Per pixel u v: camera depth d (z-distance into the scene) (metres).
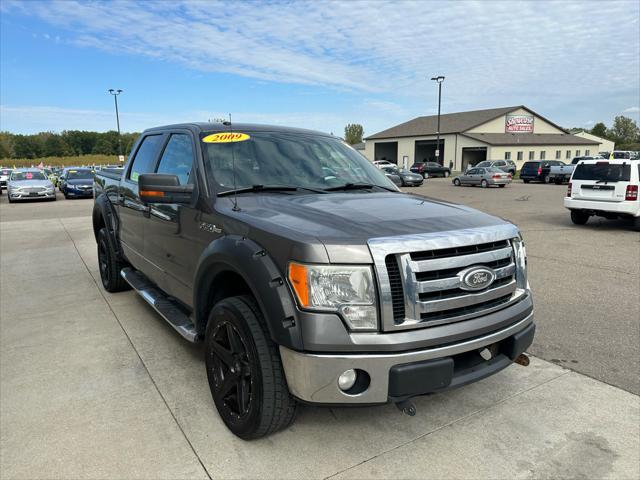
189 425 2.98
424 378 2.40
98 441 2.81
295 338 2.34
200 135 3.67
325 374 2.32
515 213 15.32
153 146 4.52
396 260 2.40
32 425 2.98
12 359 3.97
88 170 24.81
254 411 2.60
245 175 3.45
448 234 2.53
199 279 3.11
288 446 2.77
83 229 12.12
